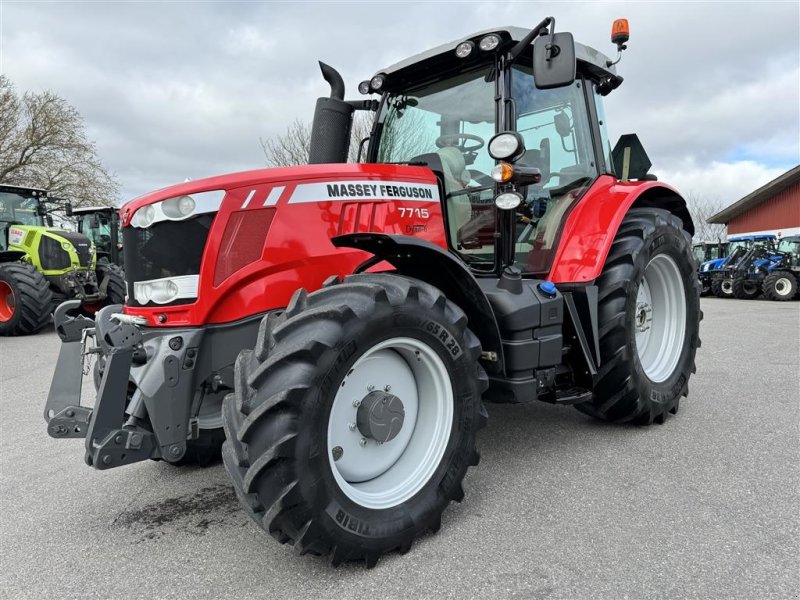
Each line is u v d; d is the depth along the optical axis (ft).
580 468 8.98
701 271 59.82
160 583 6.23
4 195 33.65
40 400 15.10
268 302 7.61
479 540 6.89
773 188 73.46
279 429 5.72
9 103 68.28
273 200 7.68
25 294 27.04
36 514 8.13
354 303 6.36
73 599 5.98
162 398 7.06
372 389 6.88
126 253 8.04
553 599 5.70
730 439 10.16
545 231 10.03
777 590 5.74
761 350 19.47
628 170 13.46
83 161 71.97
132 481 9.23
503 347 8.38
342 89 10.96
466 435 7.25
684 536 6.82
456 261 7.27
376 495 6.66
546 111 10.18
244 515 7.86
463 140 9.70
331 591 5.96
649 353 11.66
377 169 8.57
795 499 7.73
